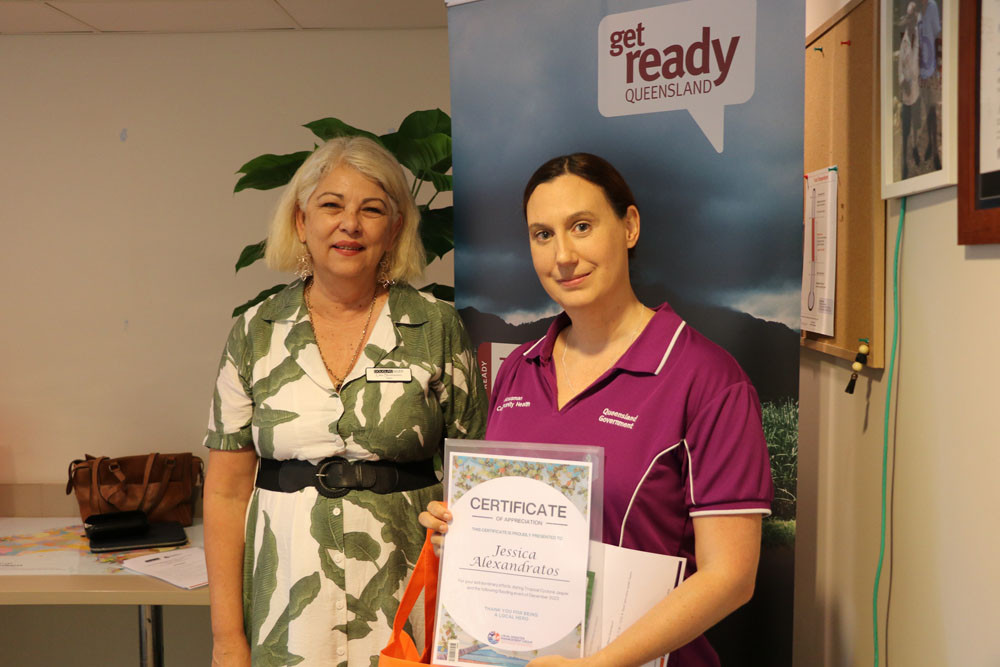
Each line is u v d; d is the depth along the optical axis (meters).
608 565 1.10
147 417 3.10
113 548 2.54
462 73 1.79
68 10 2.69
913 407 1.41
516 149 1.74
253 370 1.66
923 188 1.31
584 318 1.22
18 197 3.06
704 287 1.59
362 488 1.57
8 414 3.11
